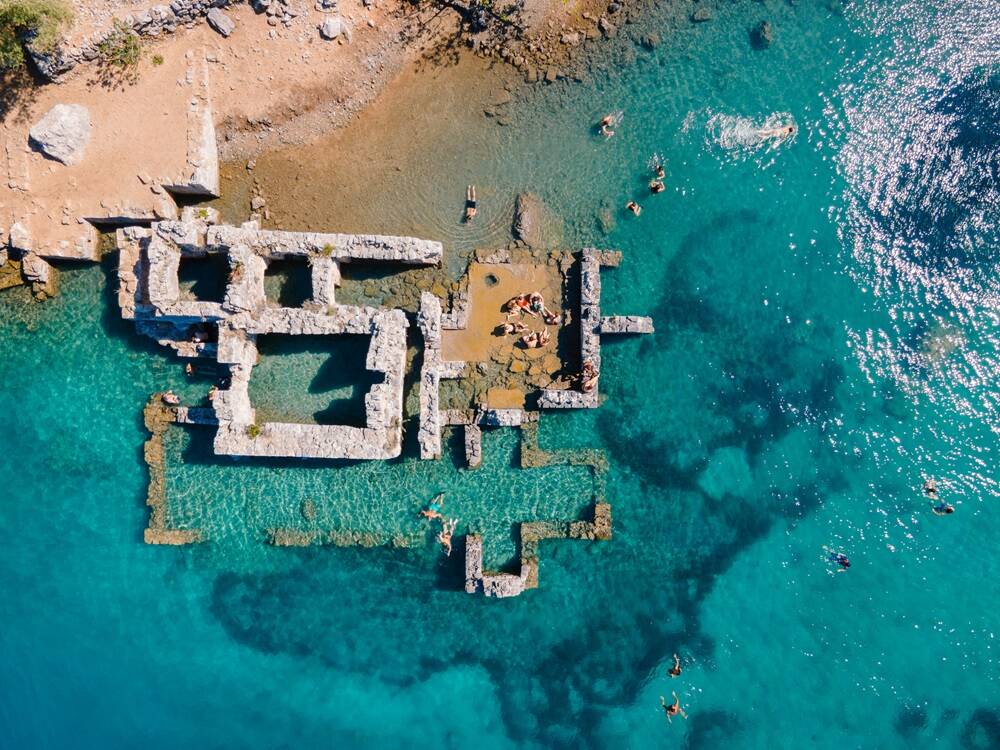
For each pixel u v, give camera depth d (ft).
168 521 83.35
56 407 83.66
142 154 77.51
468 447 81.76
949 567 86.02
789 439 86.12
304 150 81.97
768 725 85.61
